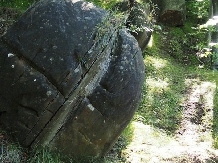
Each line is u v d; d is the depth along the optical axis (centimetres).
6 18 450
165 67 707
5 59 342
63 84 342
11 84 344
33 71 341
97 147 385
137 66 375
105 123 371
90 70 356
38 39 340
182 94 627
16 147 356
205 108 592
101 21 361
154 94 611
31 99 344
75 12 353
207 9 902
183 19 860
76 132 363
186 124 563
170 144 499
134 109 387
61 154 372
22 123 354
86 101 356
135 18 576
